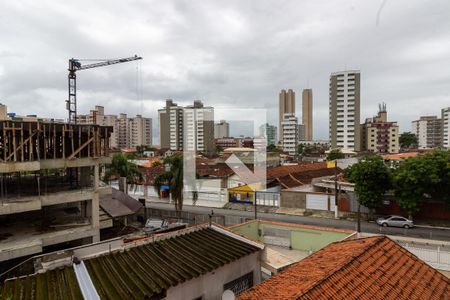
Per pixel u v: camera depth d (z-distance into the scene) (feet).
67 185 76.69
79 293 29.58
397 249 33.99
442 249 63.87
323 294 24.61
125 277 33.17
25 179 84.07
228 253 41.11
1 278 42.93
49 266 33.96
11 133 59.11
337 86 333.62
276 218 110.73
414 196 94.89
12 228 64.28
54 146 64.08
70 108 157.07
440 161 91.97
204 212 120.26
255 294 27.55
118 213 81.87
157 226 86.12
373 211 110.22
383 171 99.30
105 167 117.80
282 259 51.16
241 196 132.46
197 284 35.45
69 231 62.75
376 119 416.67
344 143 332.60
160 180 95.55
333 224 101.60
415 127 478.59
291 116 381.19
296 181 139.64
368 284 26.68
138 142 487.20
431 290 27.91
